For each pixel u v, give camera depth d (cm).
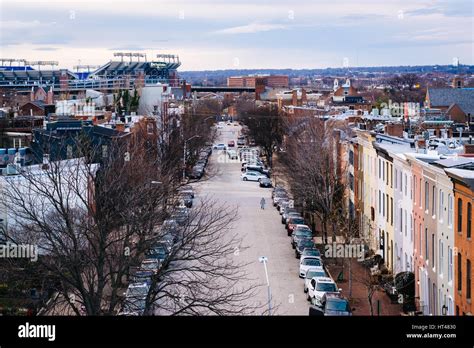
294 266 6259
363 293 5419
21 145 7744
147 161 6381
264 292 5409
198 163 12669
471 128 8775
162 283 4772
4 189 5522
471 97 12662
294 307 4997
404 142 6881
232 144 17625
